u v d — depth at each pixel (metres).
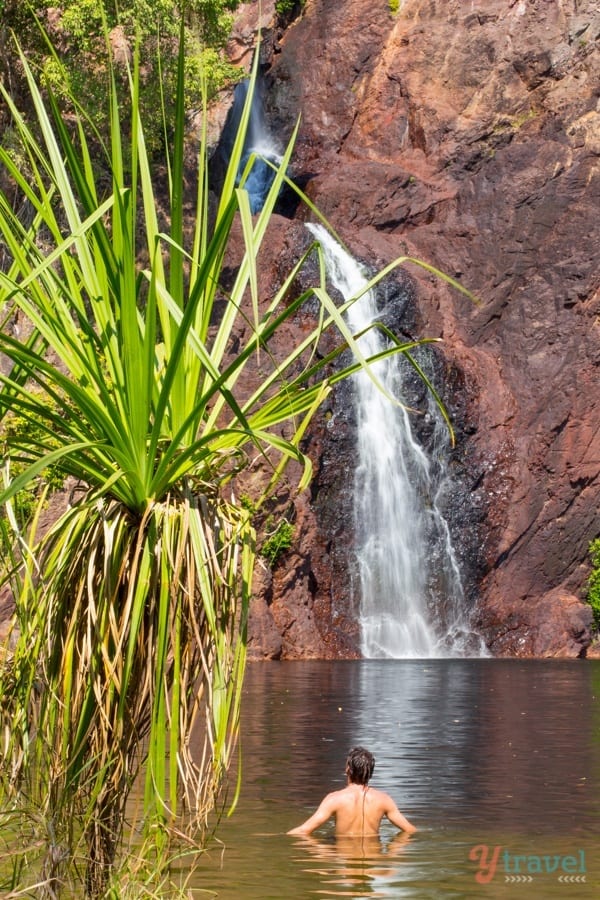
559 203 43.78
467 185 45.66
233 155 5.50
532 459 41.03
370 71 49.59
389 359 41.09
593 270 42.56
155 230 5.50
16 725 5.23
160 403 5.12
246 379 35.44
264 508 35.03
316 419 38.59
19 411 5.20
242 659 5.12
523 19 47.78
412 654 38.41
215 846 9.13
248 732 16.66
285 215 48.75
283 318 5.13
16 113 5.51
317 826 9.66
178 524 5.25
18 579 5.41
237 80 40.53
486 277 43.88
